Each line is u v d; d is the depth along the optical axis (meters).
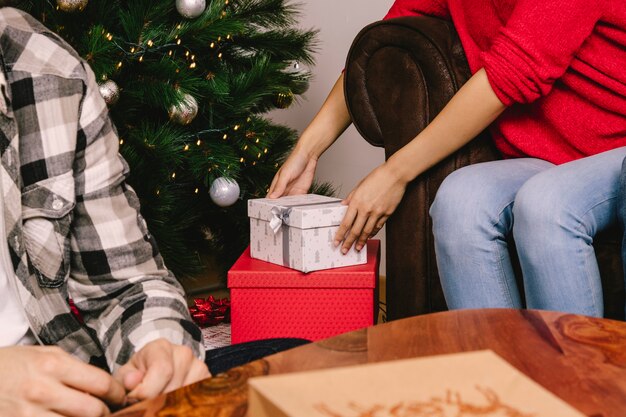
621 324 0.71
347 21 2.62
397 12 1.75
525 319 0.73
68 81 0.85
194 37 1.97
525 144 1.44
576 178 1.23
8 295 0.81
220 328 2.15
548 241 1.20
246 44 2.22
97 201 0.86
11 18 0.86
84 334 0.86
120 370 0.67
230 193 2.03
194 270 2.14
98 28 1.79
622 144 1.37
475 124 1.39
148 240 0.89
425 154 1.43
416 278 1.54
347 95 1.61
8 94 0.79
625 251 1.17
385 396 0.48
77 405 0.60
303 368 0.61
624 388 0.57
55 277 0.84
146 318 0.79
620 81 1.32
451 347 0.66
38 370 0.60
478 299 1.32
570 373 0.60
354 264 1.49
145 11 1.96
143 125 2.01
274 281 1.43
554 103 1.38
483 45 1.46
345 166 2.70
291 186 1.69
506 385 0.49
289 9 2.39
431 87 1.49
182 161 2.07
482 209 1.29
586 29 1.30
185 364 0.70
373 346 0.66
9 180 0.79
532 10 1.30
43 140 0.83
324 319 1.44
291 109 2.82
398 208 1.52
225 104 2.09
